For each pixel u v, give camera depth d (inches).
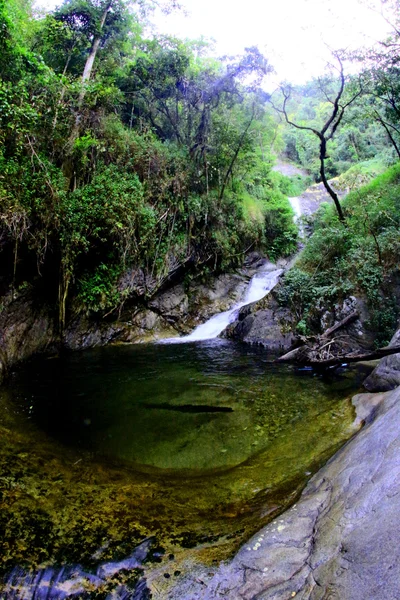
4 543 105.3
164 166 494.0
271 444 178.5
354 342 346.0
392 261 374.3
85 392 259.3
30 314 346.0
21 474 142.7
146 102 587.8
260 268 721.6
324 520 101.7
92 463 160.2
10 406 223.0
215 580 91.0
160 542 108.2
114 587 92.1
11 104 307.4
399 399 158.9
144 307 488.7
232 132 571.8
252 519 117.8
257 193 840.9
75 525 115.6
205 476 151.7
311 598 75.2
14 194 295.1
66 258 348.2
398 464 101.3
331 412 210.7
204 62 679.7
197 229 558.3
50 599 89.2
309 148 1331.2
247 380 287.4
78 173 389.7
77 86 377.4
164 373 310.2
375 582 67.8
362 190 590.6
